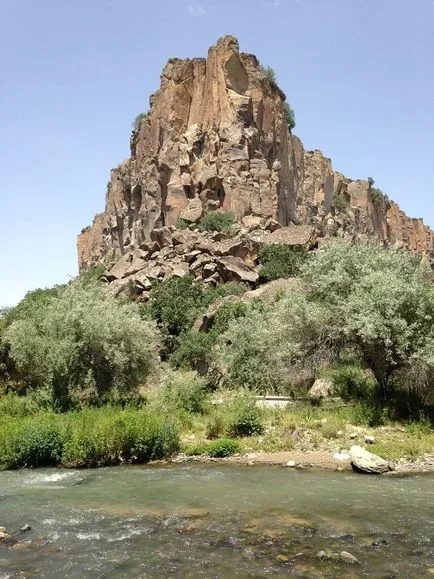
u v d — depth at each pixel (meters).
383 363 20.41
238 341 26.86
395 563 8.17
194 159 64.12
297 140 76.19
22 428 17.36
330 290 22.45
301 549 8.80
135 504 11.79
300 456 16.45
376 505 11.29
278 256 47.66
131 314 27.72
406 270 22.73
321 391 23.62
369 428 18.52
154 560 8.45
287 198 66.56
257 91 66.06
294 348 21.92
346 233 76.00
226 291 43.34
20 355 25.19
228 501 11.83
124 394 25.72
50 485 13.94
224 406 21.84
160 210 64.81
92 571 8.07
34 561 8.51
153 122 69.75
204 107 66.44
